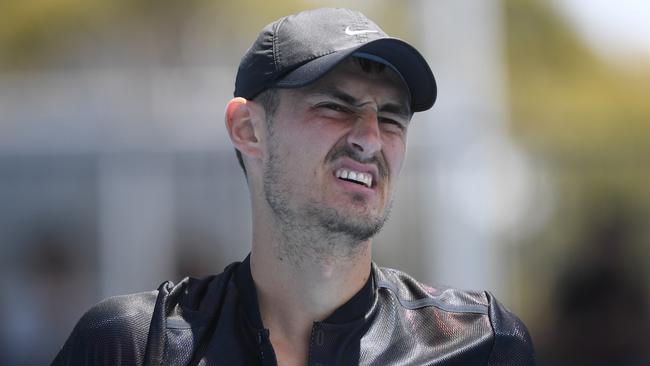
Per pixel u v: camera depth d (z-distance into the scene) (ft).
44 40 125.70
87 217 87.10
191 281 30.63
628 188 117.19
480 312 30.35
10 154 86.02
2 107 90.89
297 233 28.53
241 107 30.48
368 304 29.53
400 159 29.76
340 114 28.63
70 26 119.96
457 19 95.14
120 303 29.63
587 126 169.99
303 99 28.58
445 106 88.28
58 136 86.22
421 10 96.22
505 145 111.75
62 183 86.74
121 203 86.89
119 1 115.34
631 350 98.78
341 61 27.94
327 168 28.27
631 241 110.22
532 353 30.22
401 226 87.15
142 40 111.65
